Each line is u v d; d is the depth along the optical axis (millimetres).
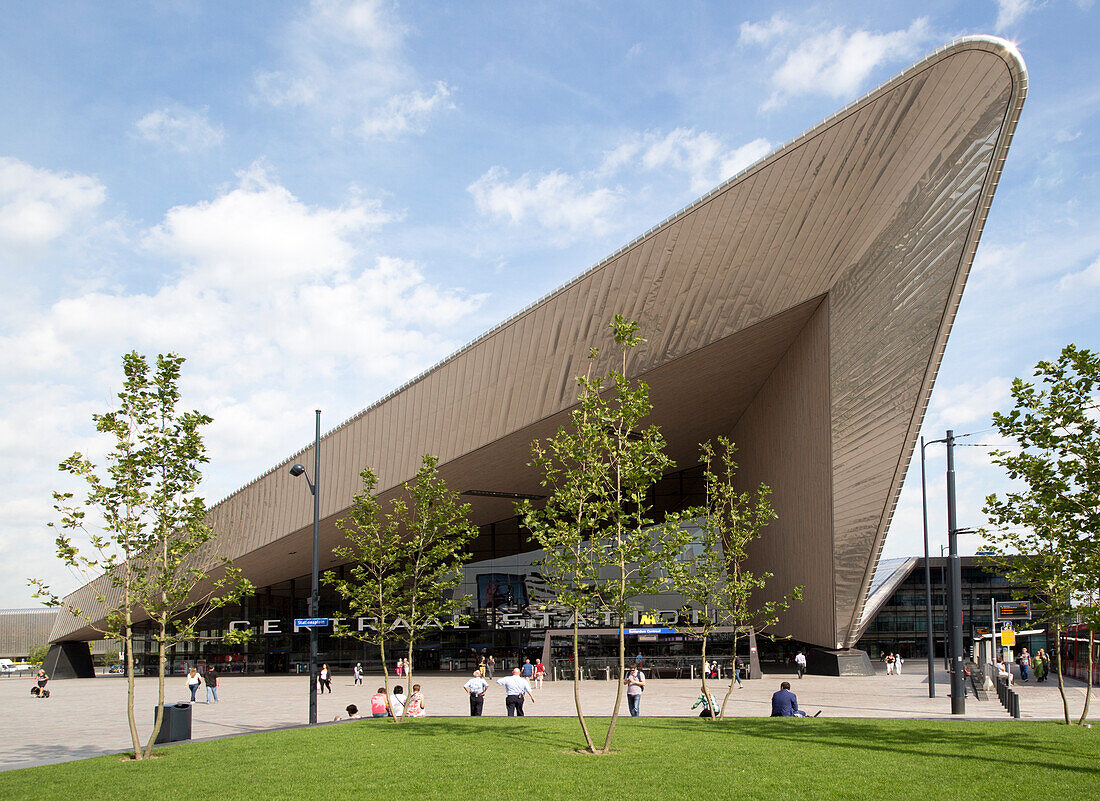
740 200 24094
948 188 20344
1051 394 12555
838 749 12727
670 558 13398
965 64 18594
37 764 14156
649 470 13367
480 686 19719
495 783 10211
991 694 26000
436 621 19922
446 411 33688
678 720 18000
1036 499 13234
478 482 38000
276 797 9766
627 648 41031
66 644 62250
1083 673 31797
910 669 46094
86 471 13383
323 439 39031
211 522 45688
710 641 40562
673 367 28250
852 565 29359
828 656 35875
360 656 53781
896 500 26250
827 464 28281
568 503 13578
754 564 40344
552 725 17016
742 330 26594
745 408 37125
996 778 10164
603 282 27688
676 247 25828
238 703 29312
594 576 13242
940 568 66375
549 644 41094
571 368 29359
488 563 49031
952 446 21078
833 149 21875
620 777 10422
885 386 24344
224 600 14555
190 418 13891
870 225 22625
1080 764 11227
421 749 13367
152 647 61344
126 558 13578
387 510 38375
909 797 9070
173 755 13617
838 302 24938
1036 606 16062
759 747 12992
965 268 20672
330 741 14773
